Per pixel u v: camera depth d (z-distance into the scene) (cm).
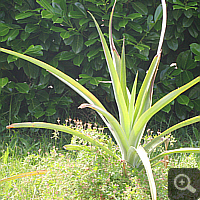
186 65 340
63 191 180
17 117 338
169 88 348
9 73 366
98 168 184
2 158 264
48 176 189
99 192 173
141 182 173
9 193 184
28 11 327
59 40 335
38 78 379
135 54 323
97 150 189
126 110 184
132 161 189
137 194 162
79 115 384
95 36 316
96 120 363
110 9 334
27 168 226
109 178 179
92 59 338
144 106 195
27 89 320
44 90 346
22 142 298
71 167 190
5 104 349
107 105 393
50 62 333
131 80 349
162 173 183
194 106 352
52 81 345
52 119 354
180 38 346
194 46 307
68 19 320
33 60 176
